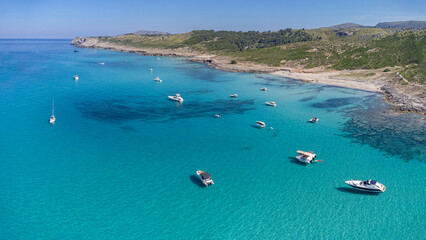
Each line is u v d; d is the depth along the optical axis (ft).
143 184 155.53
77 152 192.54
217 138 225.35
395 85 385.29
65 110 288.71
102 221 126.00
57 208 133.08
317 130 243.19
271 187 155.53
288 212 134.92
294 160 187.83
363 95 366.02
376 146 206.90
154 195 145.79
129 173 166.81
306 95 375.25
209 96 368.48
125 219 127.85
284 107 318.45
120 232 120.37
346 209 137.49
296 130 244.01
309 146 209.77
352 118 273.33
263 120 271.90
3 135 217.97
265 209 136.87
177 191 149.89
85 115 274.57
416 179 162.71
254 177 165.89
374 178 164.45
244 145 212.23
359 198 146.00
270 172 171.94
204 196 146.10
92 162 178.70
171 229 122.93
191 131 240.12
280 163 183.62
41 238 115.65
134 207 135.95
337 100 345.51
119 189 150.00
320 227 125.49
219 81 476.95
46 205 134.92
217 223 127.24
